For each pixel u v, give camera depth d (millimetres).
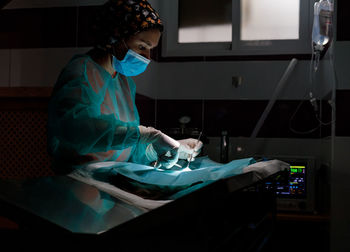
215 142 2627
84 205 868
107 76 1590
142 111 2389
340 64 2080
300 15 2645
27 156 2129
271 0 2738
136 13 1475
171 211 795
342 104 2059
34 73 2105
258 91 2607
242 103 2621
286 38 2717
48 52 2094
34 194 902
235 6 2709
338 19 2098
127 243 994
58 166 1479
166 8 2762
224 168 1327
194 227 986
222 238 1194
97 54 1620
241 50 2635
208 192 836
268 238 1706
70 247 707
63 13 2084
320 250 2375
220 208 1211
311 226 2402
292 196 2328
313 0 2625
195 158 1804
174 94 2697
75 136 1279
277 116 2578
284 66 2588
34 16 2117
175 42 2789
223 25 2785
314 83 2539
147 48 1574
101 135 1294
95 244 677
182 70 2695
